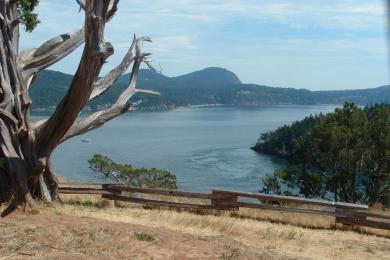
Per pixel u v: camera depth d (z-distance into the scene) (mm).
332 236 10914
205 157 91188
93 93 12836
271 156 91250
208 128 178750
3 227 7566
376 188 28719
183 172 71000
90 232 7480
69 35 12922
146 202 12773
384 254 9695
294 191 32750
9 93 11188
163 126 188625
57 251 6633
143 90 13398
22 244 6785
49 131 11305
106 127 180250
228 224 10867
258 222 11797
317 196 29000
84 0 10586
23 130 11195
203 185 59062
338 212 11680
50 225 7848
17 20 11406
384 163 28219
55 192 12016
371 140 28375
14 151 11109
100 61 9992
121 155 91688
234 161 84875
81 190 12875
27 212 10242
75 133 12117
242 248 7832
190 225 10695
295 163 30953
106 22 9820
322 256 9305
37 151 11477
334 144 28375
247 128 180500
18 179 10844
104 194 12930
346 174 28703
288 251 9359
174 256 6812
